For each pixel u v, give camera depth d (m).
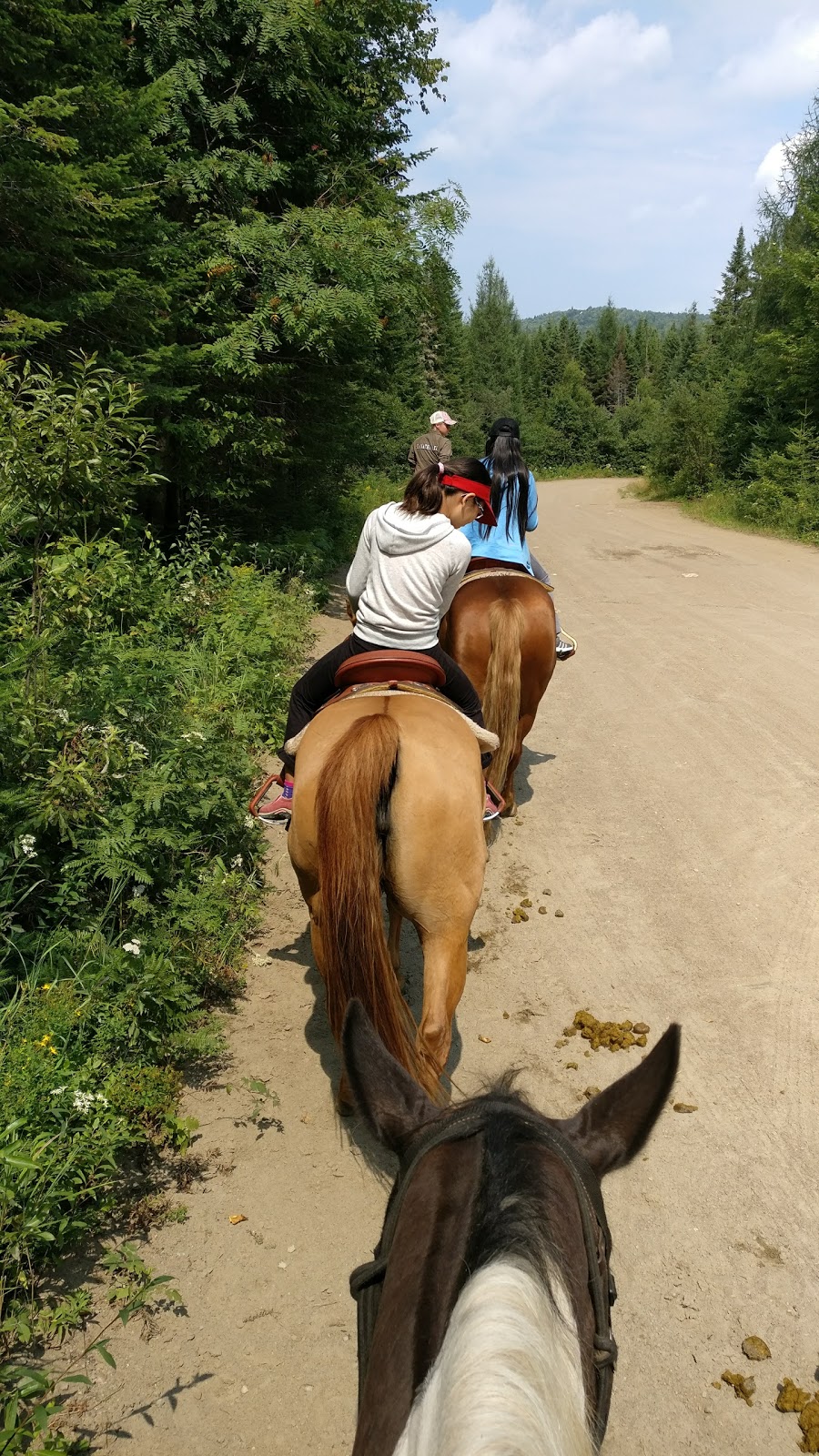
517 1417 1.11
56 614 5.24
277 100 12.00
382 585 3.94
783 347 25.12
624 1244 3.50
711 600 14.53
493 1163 1.60
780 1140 3.99
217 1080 4.24
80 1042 3.84
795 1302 3.28
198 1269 3.33
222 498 12.24
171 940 4.70
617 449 75.81
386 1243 1.77
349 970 3.08
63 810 4.50
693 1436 2.85
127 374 8.73
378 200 12.74
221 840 5.71
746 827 6.82
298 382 13.33
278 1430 2.84
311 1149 3.88
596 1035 4.60
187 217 11.37
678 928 5.59
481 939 5.50
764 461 25.12
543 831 6.85
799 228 30.66
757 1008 4.86
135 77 10.78
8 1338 3.03
